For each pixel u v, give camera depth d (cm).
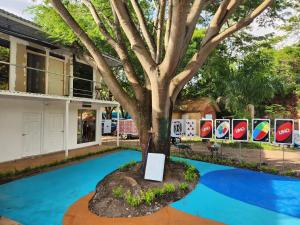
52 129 1772
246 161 1550
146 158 955
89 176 1155
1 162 1411
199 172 1215
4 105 1438
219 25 873
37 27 1443
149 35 1070
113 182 905
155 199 800
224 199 864
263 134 1426
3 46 1431
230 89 2775
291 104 3519
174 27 761
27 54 1584
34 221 718
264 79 2759
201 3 861
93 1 1425
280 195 920
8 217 741
